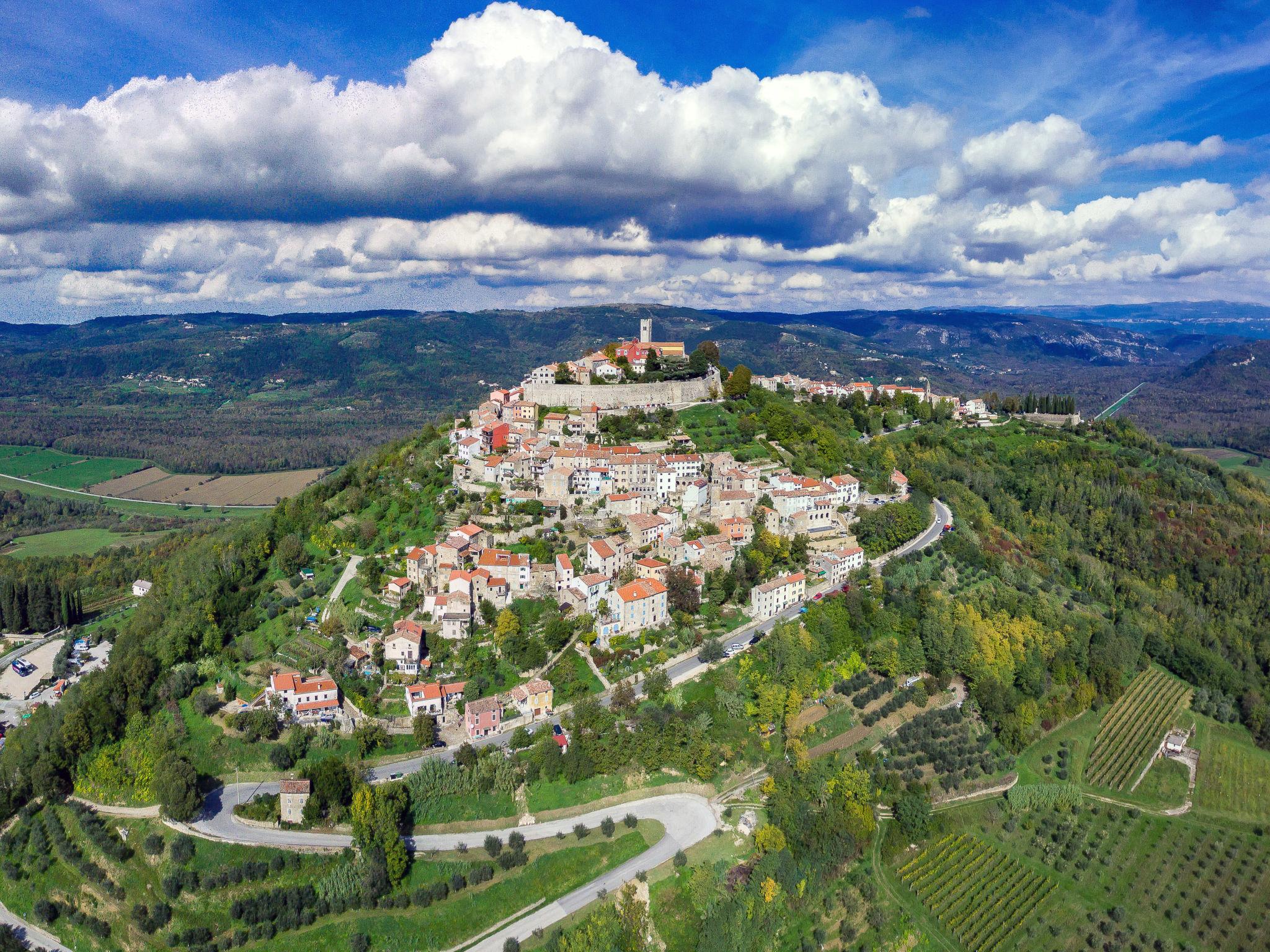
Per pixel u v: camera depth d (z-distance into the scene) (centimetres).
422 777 17025
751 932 15350
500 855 16100
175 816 16725
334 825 16800
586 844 16488
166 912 15538
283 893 15438
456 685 19762
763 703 19475
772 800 17762
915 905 17100
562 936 14700
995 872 18325
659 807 17638
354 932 15025
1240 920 17762
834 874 17125
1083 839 19538
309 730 18688
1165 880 18700
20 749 19750
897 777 19562
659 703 19412
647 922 15212
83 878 16825
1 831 18612
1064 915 17625
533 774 17762
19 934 16362
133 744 19112
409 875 15800
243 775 18038
